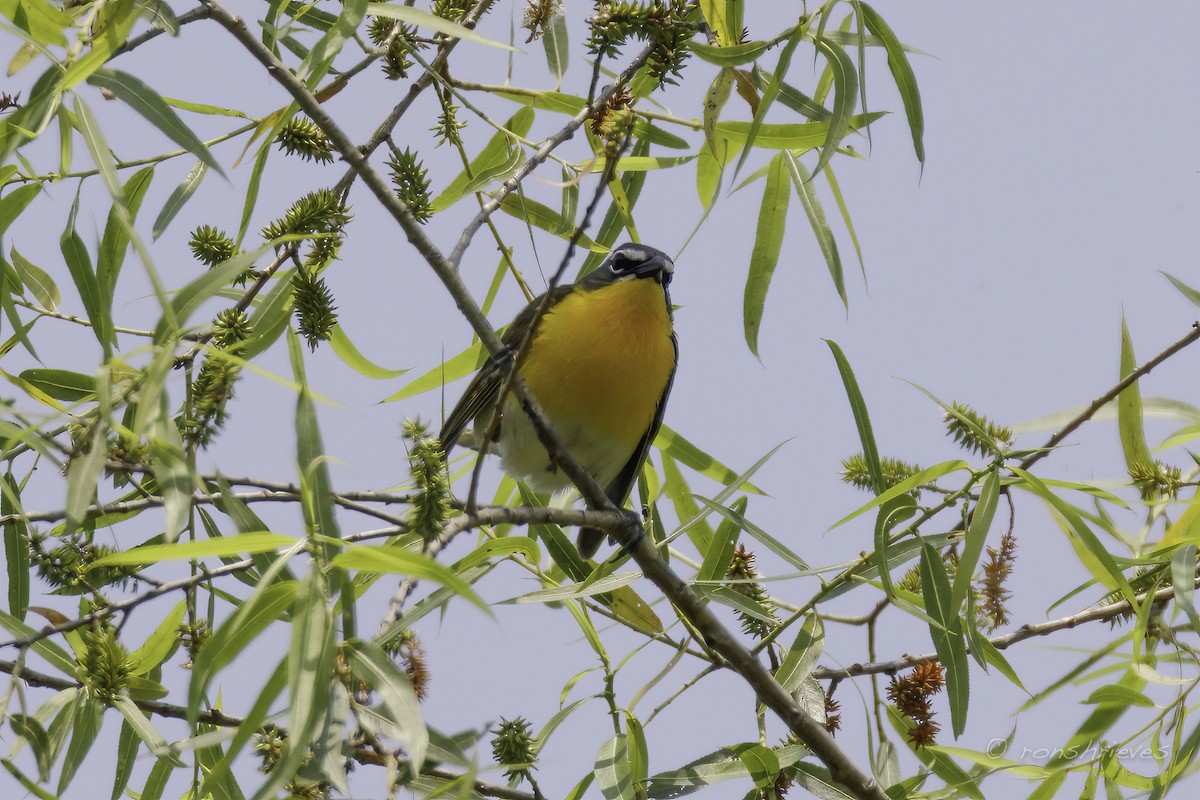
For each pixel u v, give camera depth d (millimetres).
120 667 7047
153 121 6145
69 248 7391
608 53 7637
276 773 4863
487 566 8570
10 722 6695
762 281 8906
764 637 8883
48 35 6402
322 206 8070
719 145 10055
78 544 7941
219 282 5715
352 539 7188
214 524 8219
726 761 8141
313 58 7109
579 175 8938
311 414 5797
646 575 8367
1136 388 9195
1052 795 8141
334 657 5164
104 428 5797
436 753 6004
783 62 7938
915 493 8430
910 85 8555
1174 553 7625
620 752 7793
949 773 8336
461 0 9266
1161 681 7824
